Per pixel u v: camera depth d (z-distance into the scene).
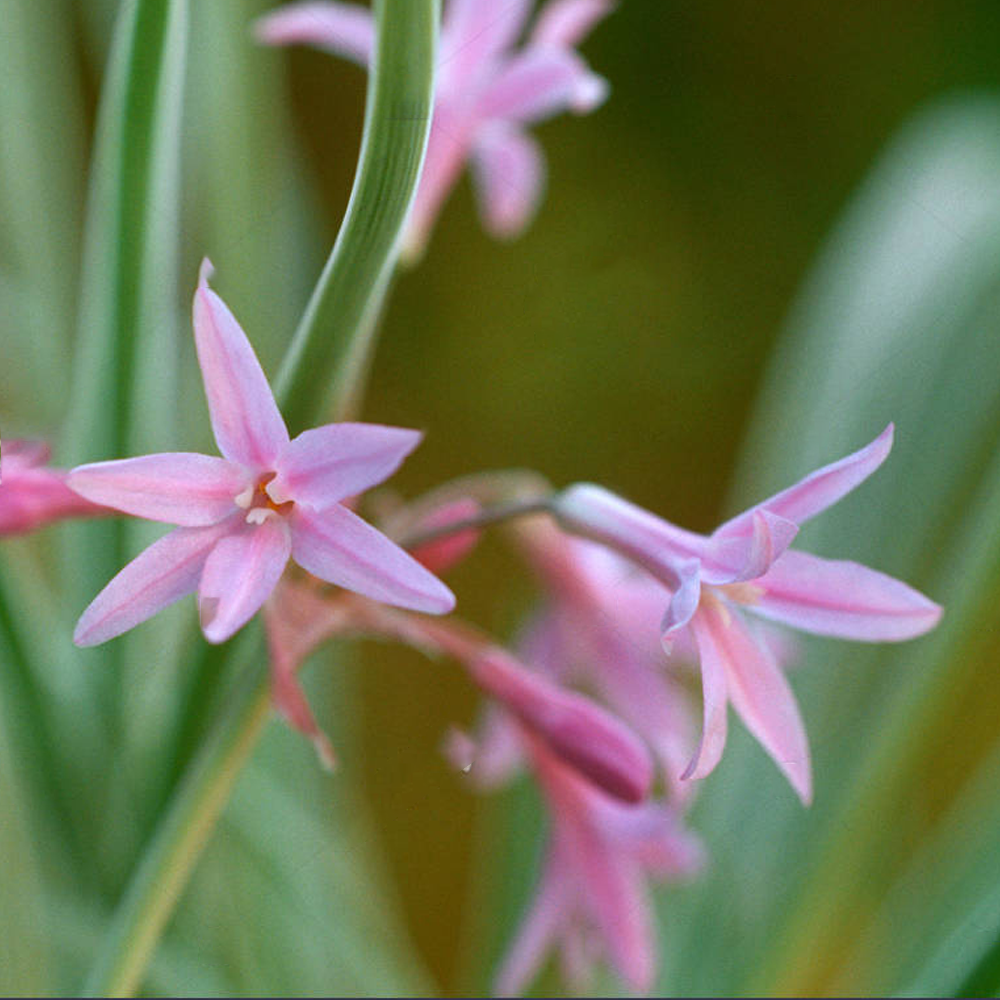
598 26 1.06
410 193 0.36
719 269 1.03
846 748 0.47
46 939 0.42
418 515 0.39
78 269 0.55
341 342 0.36
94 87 0.72
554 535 0.40
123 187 0.39
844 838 0.45
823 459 0.50
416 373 0.99
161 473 0.35
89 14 0.67
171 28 0.38
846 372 0.51
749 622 0.37
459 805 0.86
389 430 0.35
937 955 0.41
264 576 0.35
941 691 0.44
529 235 1.02
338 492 0.35
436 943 0.82
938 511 0.48
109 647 0.41
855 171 1.05
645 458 0.98
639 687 0.40
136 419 0.40
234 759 0.37
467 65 0.39
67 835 0.41
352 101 0.96
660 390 1.00
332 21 0.40
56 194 0.53
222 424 0.35
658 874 0.40
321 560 0.35
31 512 0.37
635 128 1.06
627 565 0.40
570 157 1.05
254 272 0.48
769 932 0.47
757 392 1.01
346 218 0.36
